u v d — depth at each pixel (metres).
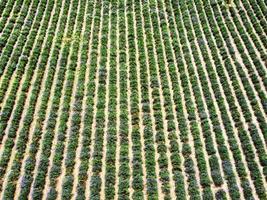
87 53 37.09
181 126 30.72
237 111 31.73
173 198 26.58
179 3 43.31
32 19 40.62
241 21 40.97
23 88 33.22
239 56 36.88
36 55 36.31
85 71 35.25
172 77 34.78
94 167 27.98
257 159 28.64
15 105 32.03
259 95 33.06
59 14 41.75
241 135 29.98
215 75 34.94
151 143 29.53
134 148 29.12
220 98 32.78
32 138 29.69
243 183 27.08
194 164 28.39
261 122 30.84
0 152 28.83
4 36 38.09
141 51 37.44
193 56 36.94
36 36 38.72
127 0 43.75
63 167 28.17
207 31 39.56
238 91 33.28
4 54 36.16
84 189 26.86
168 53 37.12
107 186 26.89
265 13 41.44
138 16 41.69
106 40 38.50
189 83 34.41
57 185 27.14
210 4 43.00
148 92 33.62
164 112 32.00
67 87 33.53
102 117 31.22
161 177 27.50
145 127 30.62
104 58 36.50
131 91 33.62
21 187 26.70
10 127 30.25
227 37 38.78
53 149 29.23
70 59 36.34
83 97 32.97
